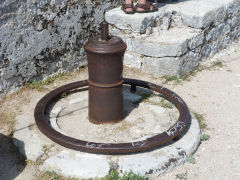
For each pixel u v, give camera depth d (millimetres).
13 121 6355
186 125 5980
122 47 5590
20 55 7117
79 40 8367
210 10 8984
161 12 8750
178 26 9031
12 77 7113
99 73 5680
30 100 7062
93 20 8578
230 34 10383
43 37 7453
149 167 5168
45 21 7387
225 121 6781
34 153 5449
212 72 8812
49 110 6676
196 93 7777
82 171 5066
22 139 5750
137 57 8523
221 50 10109
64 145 5332
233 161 5664
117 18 8562
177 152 5488
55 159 5266
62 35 7879
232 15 10148
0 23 6562
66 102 7023
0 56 6758
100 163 5184
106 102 5953
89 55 5625
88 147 5168
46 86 7660
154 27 8750
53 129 5574
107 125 6160
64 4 7684
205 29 8945
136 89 7594
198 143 5953
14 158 5582
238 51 10250
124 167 5141
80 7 8109
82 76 8312
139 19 8266
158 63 8219
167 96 6805
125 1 8688
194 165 5516
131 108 6809
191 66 8766
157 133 6020
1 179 5184
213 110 7152
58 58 7973
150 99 7230
